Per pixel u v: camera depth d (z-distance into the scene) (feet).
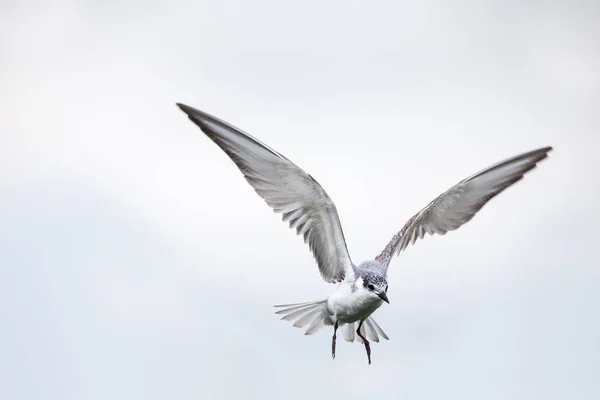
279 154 36.42
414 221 42.52
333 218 38.96
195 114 35.42
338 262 40.42
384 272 40.34
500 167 40.70
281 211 38.19
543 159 40.65
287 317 42.45
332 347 40.96
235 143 36.11
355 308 40.11
